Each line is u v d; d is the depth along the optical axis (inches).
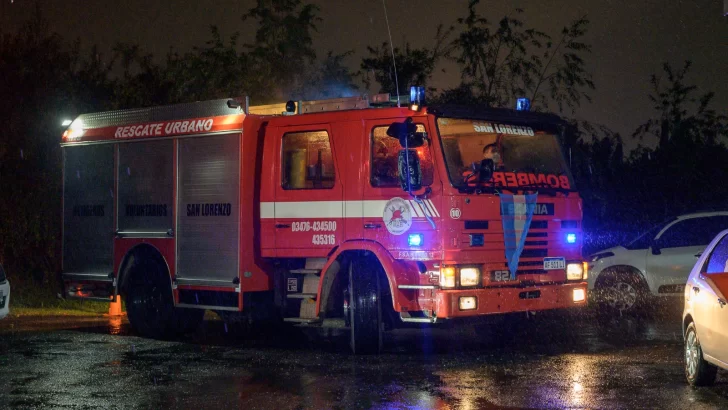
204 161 508.1
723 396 347.6
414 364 428.8
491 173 436.1
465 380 385.7
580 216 477.7
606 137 924.6
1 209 810.2
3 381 396.2
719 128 923.4
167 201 527.8
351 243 451.2
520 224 449.1
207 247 505.0
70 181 590.2
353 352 459.5
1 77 846.5
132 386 383.6
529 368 413.1
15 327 602.2
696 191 854.5
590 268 641.6
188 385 384.8
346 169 457.1
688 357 371.6
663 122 922.7
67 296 589.0
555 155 476.1
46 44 879.1
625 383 374.3
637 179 875.4
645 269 621.3
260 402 349.7
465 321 493.0
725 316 330.0
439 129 434.6
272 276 495.5
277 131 483.5
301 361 443.8
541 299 453.1
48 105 847.1
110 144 563.2
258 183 492.4
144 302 546.0
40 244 820.0
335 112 462.9
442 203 428.1
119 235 556.4
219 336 549.3
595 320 597.3
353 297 453.7
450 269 426.6
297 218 474.3
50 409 342.0
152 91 892.6
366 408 335.9
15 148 828.6
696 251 609.6
